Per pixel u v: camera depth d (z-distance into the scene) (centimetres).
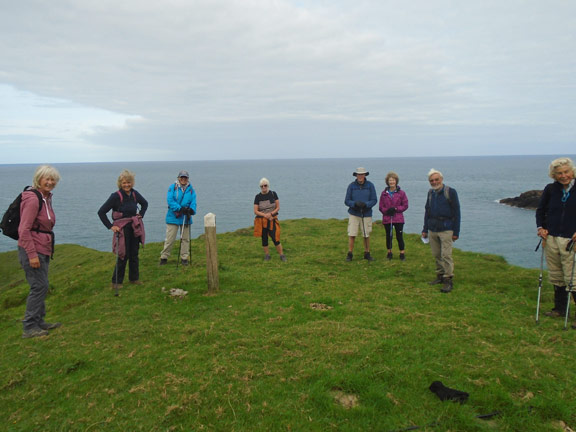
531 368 480
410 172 19275
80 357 545
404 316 666
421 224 4628
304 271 1002
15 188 12838
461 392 427
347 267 1057
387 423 388
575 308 696
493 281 914
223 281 903
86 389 467
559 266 645
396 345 544
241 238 1542
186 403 425
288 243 1428
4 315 827
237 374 480
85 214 6456
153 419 404
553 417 397
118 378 487
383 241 1455
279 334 593
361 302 753
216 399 432
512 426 384
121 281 888
